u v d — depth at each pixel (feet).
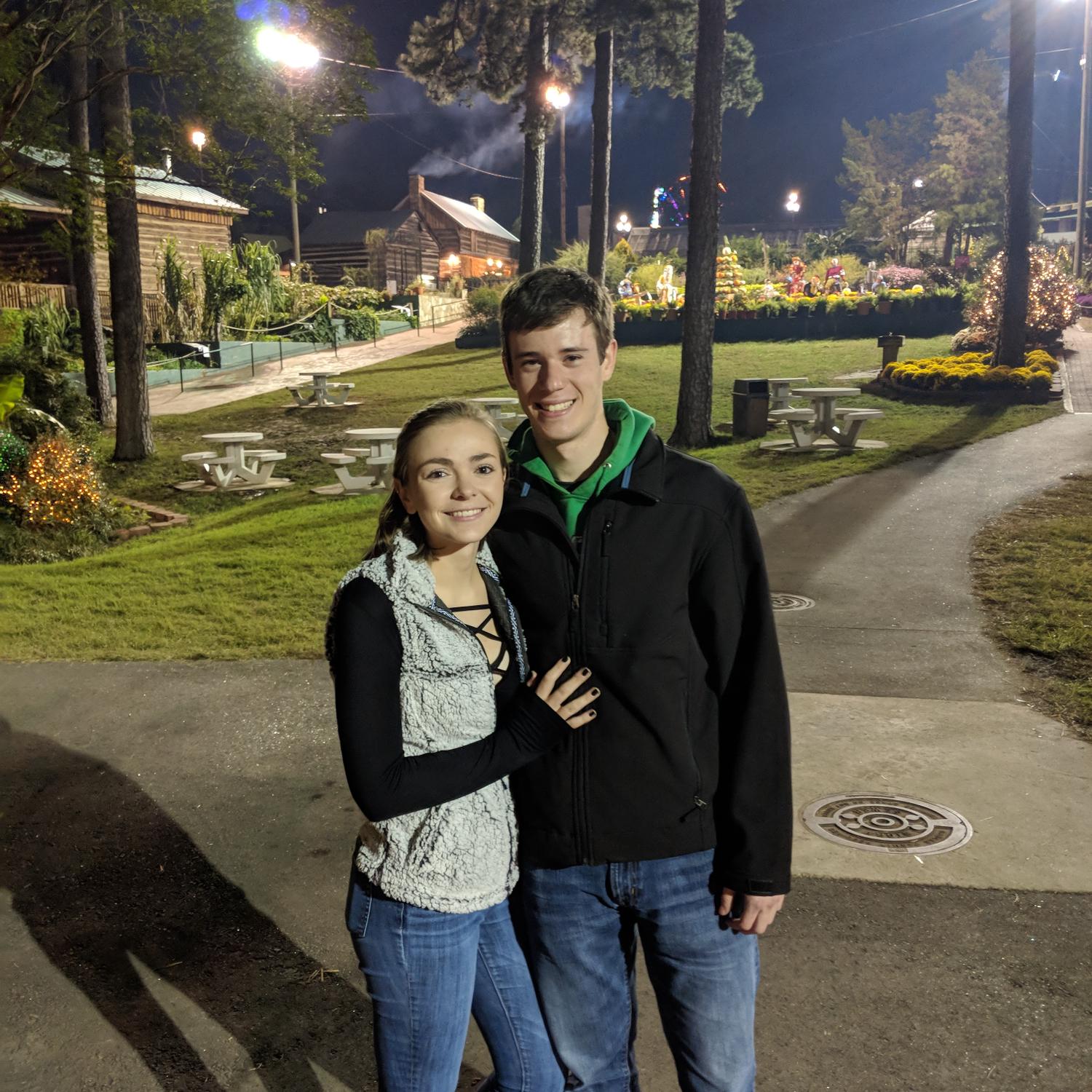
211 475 53.88
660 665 6.07
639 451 6.18
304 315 112.47
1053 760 15.66
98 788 15.29
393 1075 6.27
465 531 5.95
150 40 42.73
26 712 18.53
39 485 43.19
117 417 61.72
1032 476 41.32
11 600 27.73
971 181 148.97
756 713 6.09
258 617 25.25
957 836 13.16
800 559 30.66
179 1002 10.16
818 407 51.67
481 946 6.43
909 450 48.70
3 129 42.04
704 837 6.23
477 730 5.98
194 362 95.25
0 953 11.06
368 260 169.78
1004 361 68.85
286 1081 8.98
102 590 28.86
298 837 13.67
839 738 16.75
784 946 10.77
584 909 6.39
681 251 181.88
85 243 50.19
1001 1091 8.54
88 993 10.31
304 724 17.74
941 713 17.89
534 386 6.13
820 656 21.45
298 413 74.13
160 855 13.23
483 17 84.23
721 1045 6.33
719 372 81.05
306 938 11.28
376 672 5.71
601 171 83.76
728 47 87.10
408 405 74.95
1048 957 10.44
